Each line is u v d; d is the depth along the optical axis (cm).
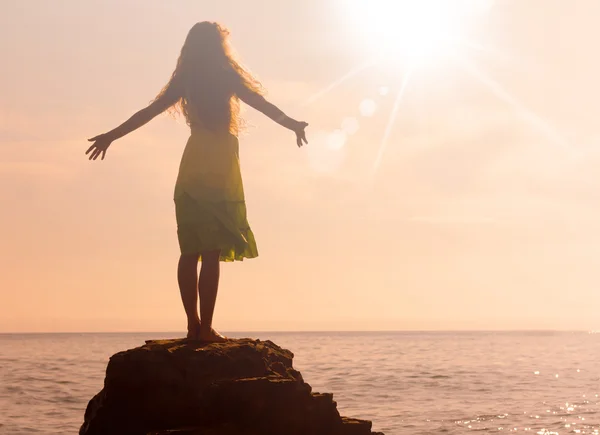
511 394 3425
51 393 3139
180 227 583
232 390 541
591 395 3391
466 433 2209
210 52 585
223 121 585
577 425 2380
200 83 580
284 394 546
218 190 580
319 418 557
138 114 585
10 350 9362
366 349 10506
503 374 4825
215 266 587
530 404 2988
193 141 586
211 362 567
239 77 580
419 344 13850
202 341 601
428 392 3491
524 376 4641
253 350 588
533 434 2191
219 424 540
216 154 583
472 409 2798
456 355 8162
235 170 592
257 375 574
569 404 2998
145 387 556
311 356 7812
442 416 2588
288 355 643
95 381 3834
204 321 605
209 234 575
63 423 2261
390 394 3362
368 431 577
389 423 2411
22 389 3294
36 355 7519
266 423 541
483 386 3853
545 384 4019
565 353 8906
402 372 4981
